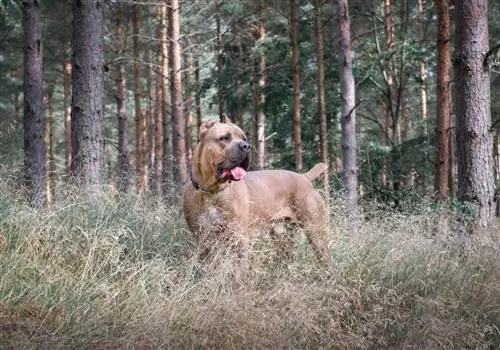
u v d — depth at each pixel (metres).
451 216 6.44
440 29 8.73
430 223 6.02
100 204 5.85
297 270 4.96
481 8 6.92
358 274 4.95
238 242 5.09
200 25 19.06
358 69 16.84
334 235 5.61
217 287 4.48
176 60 14.51
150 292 4.61
